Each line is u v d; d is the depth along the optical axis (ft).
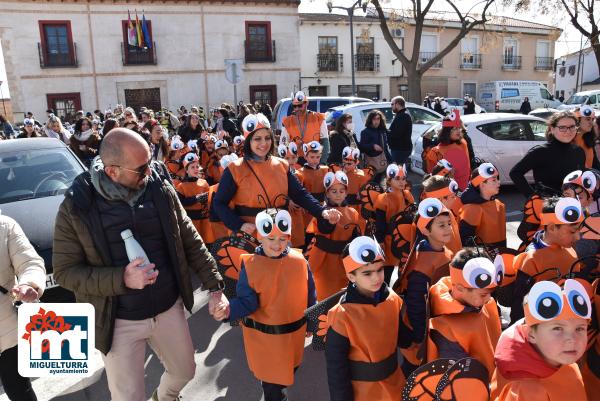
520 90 92.73
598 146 18.78
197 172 19.98
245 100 90.74
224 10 87.10
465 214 12.94
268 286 9.61
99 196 8.08
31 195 17.38
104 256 8.01
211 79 88.38
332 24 96.53
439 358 7.23
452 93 110.22
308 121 19.48
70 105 82.84
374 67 100.73
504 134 30.63
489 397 6.61
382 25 66.95
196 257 9.27
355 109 37.83
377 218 14.84
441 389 6.67
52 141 20.52
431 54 106.83
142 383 8.62
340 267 13.42
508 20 121.49
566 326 5.60
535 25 120.47
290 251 10.11
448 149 20.12
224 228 18.42
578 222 9.43
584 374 7.95
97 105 83.76
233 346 13.92
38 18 79.00
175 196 9.02
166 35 85.15
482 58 111.14
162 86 86.28
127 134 7.88
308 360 12.99
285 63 92.02
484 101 94.27
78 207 7.86
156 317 8.59
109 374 8.49
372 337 7.88
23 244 9.12
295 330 9.84
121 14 82.74
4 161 18.80
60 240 8.02
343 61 98.53
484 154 30.04
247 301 9.55
